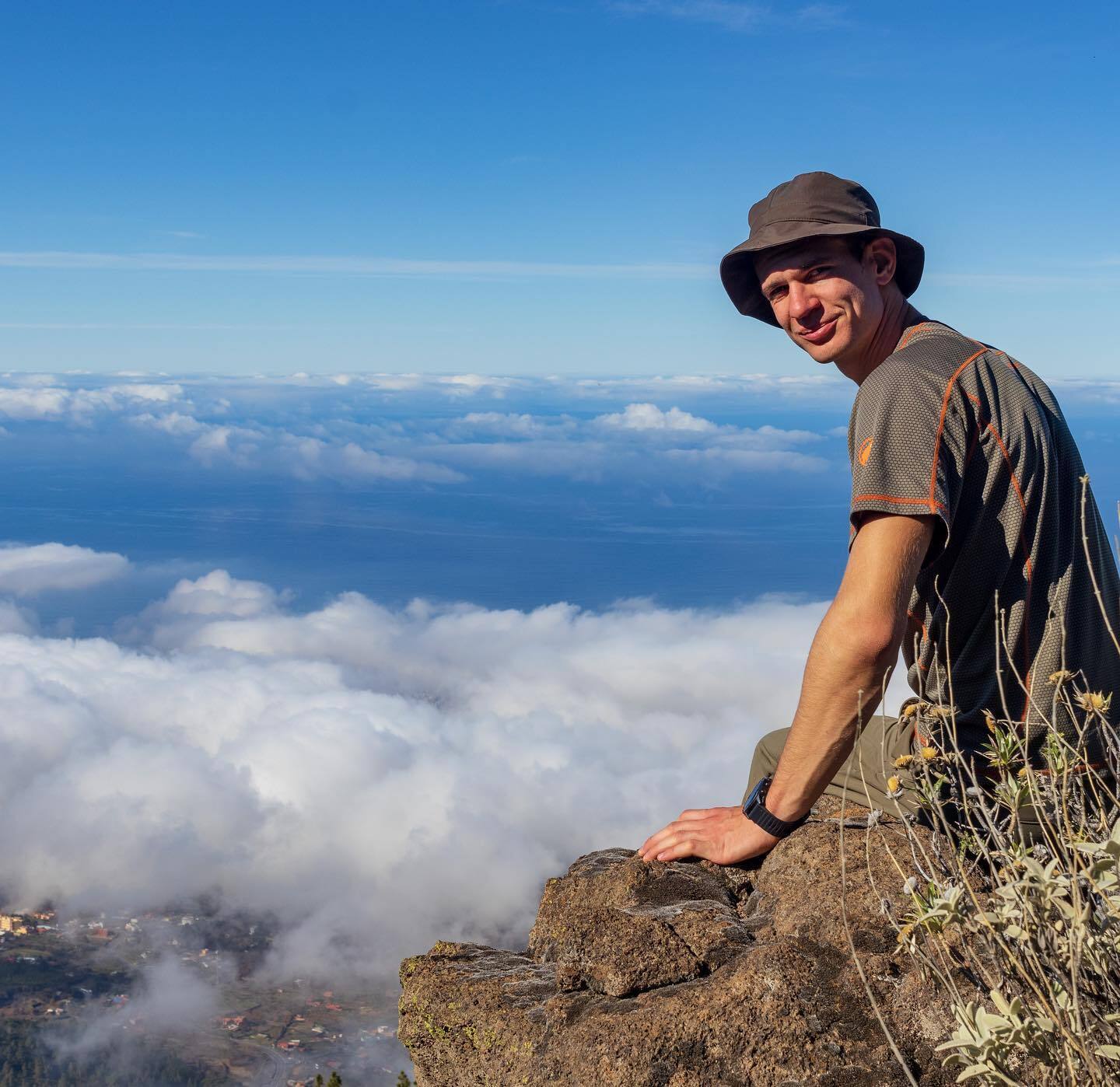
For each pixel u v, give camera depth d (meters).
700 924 2.22
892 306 2.42
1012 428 2.01
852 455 2.12
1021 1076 1.34
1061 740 1.67
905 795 2.31
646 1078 1.83
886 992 1.93
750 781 2.79
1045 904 1.34
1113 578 2.09
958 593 2.04
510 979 2.29
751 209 2.50
